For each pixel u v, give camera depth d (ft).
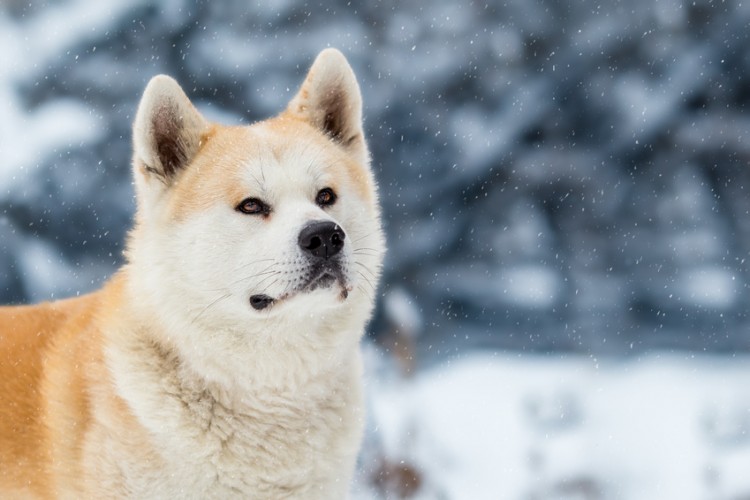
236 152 15.66
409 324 29.96
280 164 15.58
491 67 49.44
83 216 45.21
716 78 48.73
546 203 48.39
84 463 14.62
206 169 15.61
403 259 47.55
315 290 14.70
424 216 48.42
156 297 14.98
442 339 44.78
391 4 49.85
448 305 47.01
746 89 48.93
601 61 49.08
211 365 14.74
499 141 48.21
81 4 47.50
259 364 14.87
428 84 49.24
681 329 46.60
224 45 48.93
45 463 15.30
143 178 15.60
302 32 49.60
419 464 24.80
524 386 35.32
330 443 15.34
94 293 17.43
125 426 14.49
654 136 48.42
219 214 15.12
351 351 15.85
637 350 43.47
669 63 48.96
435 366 40.34
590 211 47.93
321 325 15.20
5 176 44.50
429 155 48.93
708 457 25.38
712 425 28.02
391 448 25.16
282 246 14.71
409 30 49.60
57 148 45.11
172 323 14.83
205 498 14.69
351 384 15.76
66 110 46.16
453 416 31.14
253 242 15.02
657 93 48.60
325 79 17.48
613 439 27.20
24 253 44.45
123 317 15.23
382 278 47.03
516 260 47.52
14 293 44.68
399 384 29.30
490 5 49.55
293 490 15.10
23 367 15.90
